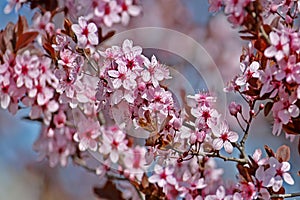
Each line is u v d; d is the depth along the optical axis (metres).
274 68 1.07
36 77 1.18
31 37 1.20
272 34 1.06
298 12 1.13
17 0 1.22
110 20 1.18
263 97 1.10
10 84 1.19
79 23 1.14
